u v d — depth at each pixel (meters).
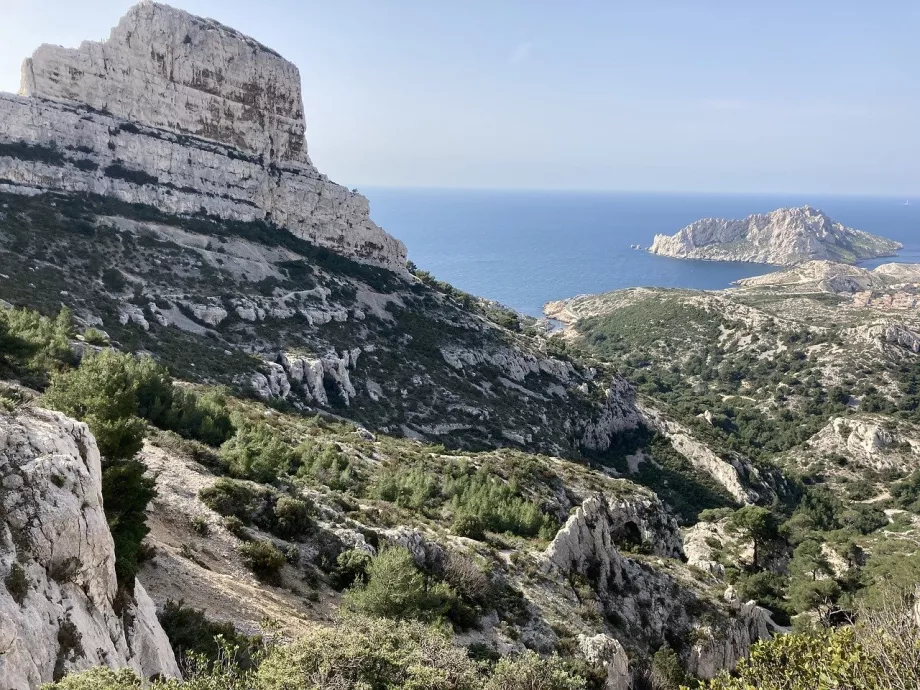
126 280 86.06
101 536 16.16
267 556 28.22
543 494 62.50
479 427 98.06
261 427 51.75
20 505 14.52
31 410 17.28
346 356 96.69
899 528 106.69
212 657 19.06
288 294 104.94
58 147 100.44
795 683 16.05
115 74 107.00
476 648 29.11
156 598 21.33
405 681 18.72
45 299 69.00
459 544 40.47
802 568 75.69
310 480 42.44
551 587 40.06
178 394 48.78
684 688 18.42
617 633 40.38
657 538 64.25
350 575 31.08
